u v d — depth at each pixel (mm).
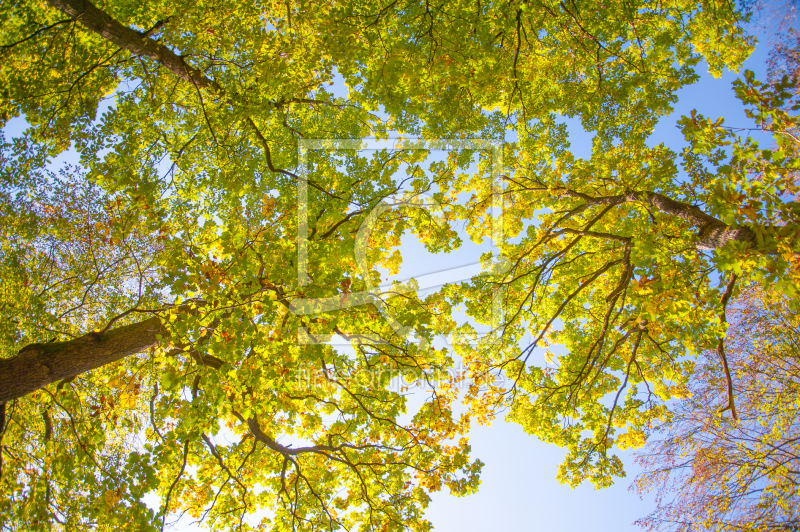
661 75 7457
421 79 6008
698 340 6289
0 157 5227
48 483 5457
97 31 4922
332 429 7449
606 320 7602
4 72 4977
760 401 8422
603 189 8055
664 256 4812
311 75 6207
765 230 3641
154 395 6215
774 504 7949
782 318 8336
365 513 7398
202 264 4496
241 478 7270
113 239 5141
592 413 8445
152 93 6199
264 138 6758
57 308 6867
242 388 4812
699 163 6906
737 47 6992
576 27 6742
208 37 5426
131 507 4379
